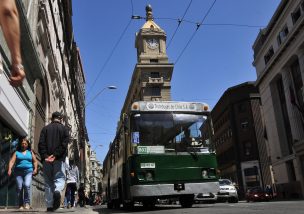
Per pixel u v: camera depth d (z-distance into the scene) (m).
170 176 12.42
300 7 34.16
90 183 107.06
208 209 10.74
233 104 64.50
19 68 1.98
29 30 12.62
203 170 12.84
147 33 80.50
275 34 40.09
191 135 13.15
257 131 60.50
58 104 28.91
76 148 52.47
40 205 17.83
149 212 10.75
